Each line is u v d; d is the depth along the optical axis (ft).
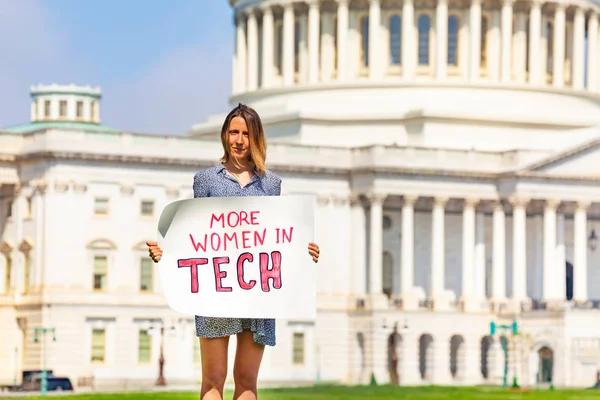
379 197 512.22
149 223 489.26
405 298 514.27
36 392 416.26
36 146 482.69
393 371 513.04
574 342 506.89
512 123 563.89
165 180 490.90
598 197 536.01
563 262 541.75
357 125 562.66
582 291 534.78
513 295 528.22
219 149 497.05
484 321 522.47
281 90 588.50
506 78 584.40
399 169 513.86
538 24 593.42
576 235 536.01
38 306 476.54
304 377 508.53
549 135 565.94
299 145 515.50
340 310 516.32
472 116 558.97
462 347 521.65
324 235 517.14
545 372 514.27
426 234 534.78
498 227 531.09
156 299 488.44
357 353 515.91
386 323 508.12
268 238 56.03
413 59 579.48
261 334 56.08
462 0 588.09
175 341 490.08
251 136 56.90
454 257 539.70
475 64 581.94
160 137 490.49
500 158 531.50
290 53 589.73
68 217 480.23
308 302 55.93
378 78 579.07
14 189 489.26
